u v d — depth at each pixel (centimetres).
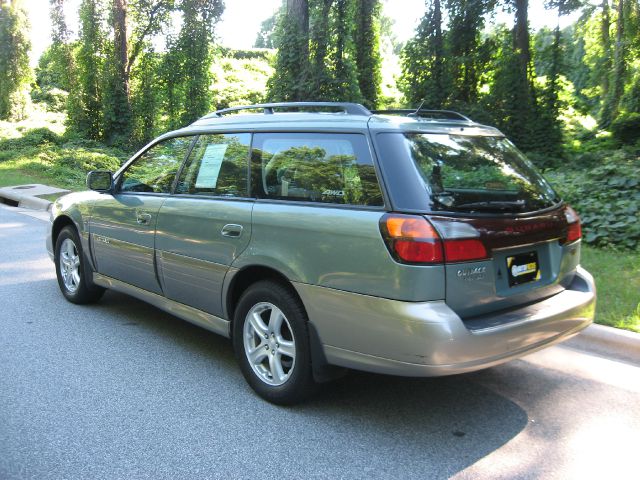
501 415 357
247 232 371
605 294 543
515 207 332
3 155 1911
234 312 399
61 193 1397
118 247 494
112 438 323
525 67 1633
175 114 2216
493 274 314
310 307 334
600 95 3070
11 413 350
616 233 736
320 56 1518
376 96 1856
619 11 2661
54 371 415
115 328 509
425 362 291
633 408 367
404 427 340
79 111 2244
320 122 359
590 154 1413
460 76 1692
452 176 327
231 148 410
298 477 288
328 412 358
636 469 299
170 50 2148
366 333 309
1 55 2492
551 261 355
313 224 333
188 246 416
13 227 1026
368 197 318
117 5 2148
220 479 286
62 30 2219
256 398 377
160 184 464
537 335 326
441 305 295
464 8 1606
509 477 290
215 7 2128
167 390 387
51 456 303
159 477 286
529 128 1617
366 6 1823
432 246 292
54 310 557
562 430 339
